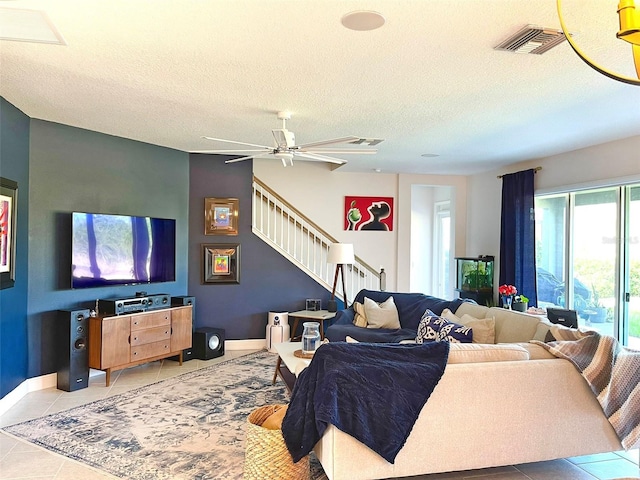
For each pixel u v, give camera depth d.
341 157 6.12
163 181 5.76
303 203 7.32
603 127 4.45
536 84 3.29
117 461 3.00
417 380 2.50
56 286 4.61
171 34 2.54
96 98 3.74
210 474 2.83
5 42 2.66
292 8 2.25
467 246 7.64
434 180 7.57
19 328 4.18
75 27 2.47
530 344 2.96
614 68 3.00
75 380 4.44
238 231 6.34
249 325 6.39
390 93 3.52
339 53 2.78
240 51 2.76
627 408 2.82
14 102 3.90
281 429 2.56
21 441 3.30
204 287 6.20
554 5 2.20
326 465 2.45
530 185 6.08
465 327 4.05
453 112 4.01
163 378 4.88
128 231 5.16
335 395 2.39
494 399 2.62
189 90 3.49
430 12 2.27
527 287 6.04
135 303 4.95
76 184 4.79
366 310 5.57
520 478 2.85
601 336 2.88
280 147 4.08
